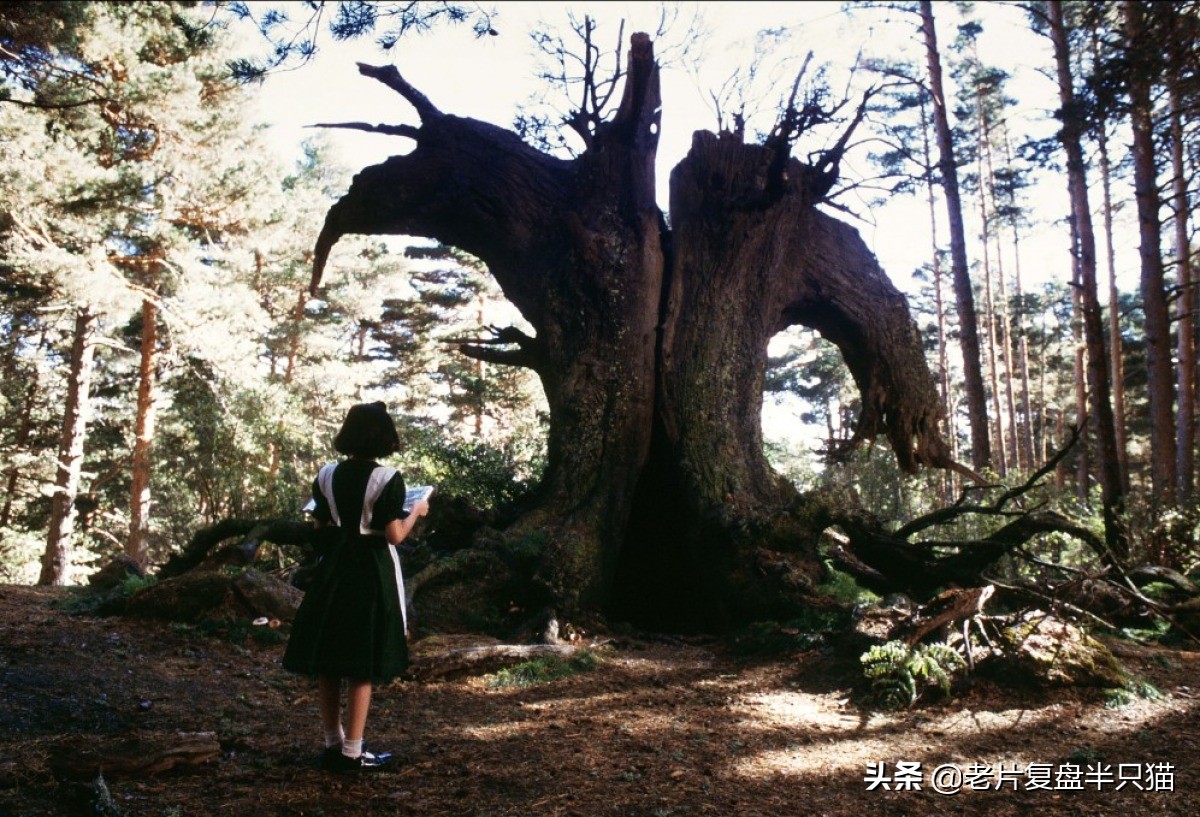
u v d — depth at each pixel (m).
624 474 9.15
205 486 17.38
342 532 3.90
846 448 12.05
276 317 36.84
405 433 14.95
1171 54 11.70
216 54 21.58
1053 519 8.78
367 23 7.08
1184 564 9.80
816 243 11.13
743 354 9.95
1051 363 47.78
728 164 10.18
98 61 19.61
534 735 4.60
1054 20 18.25
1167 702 5.15
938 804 3.63
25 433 29.86
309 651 3.74
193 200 23.42
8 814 3.11
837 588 8.34
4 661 5.16
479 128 10.59
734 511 8.70
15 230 19.44
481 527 8.57
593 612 8.27
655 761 4.15
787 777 3.95
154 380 26.19
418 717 4.95
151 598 6.71
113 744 3.81
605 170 9.95
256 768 3.86
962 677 5.43
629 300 9.61
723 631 8.28
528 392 33.22
